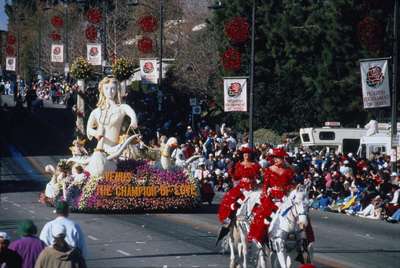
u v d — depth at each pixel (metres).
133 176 55.16
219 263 34.78
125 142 56.09
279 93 102.06
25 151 98.50
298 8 105.56
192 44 120.06
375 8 99.19
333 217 55.06
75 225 23.88
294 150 79.00
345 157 65.88
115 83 59.06
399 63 94.25
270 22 106.06
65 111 129.62
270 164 31.64
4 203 60.22
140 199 54.72
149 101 103.69
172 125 99.56
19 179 78.44
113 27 144.38
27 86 166.50
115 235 43.91
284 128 101.88
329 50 102.12
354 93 101.62
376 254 38.00
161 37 101.12
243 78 71.19
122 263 34.69
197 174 71.25
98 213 55.00
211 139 78.81
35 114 126.38
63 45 143.75
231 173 33.28
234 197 32.66
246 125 103.25
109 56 138.25
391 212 52.66
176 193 55.16
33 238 23.48
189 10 139.12
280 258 29.03
